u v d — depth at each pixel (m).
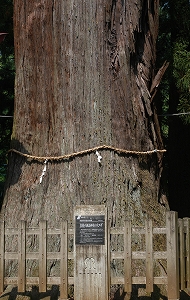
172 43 12.58
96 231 6.37
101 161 7.77
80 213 6.41
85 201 7.66
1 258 6.60
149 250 6.47
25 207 7.82
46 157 7.95
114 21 7.95
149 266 6.46
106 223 6.38
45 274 6.52
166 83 14.75
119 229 6.50
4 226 6.64
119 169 7.80
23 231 6.59
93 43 7.93
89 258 6.36
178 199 13.66
